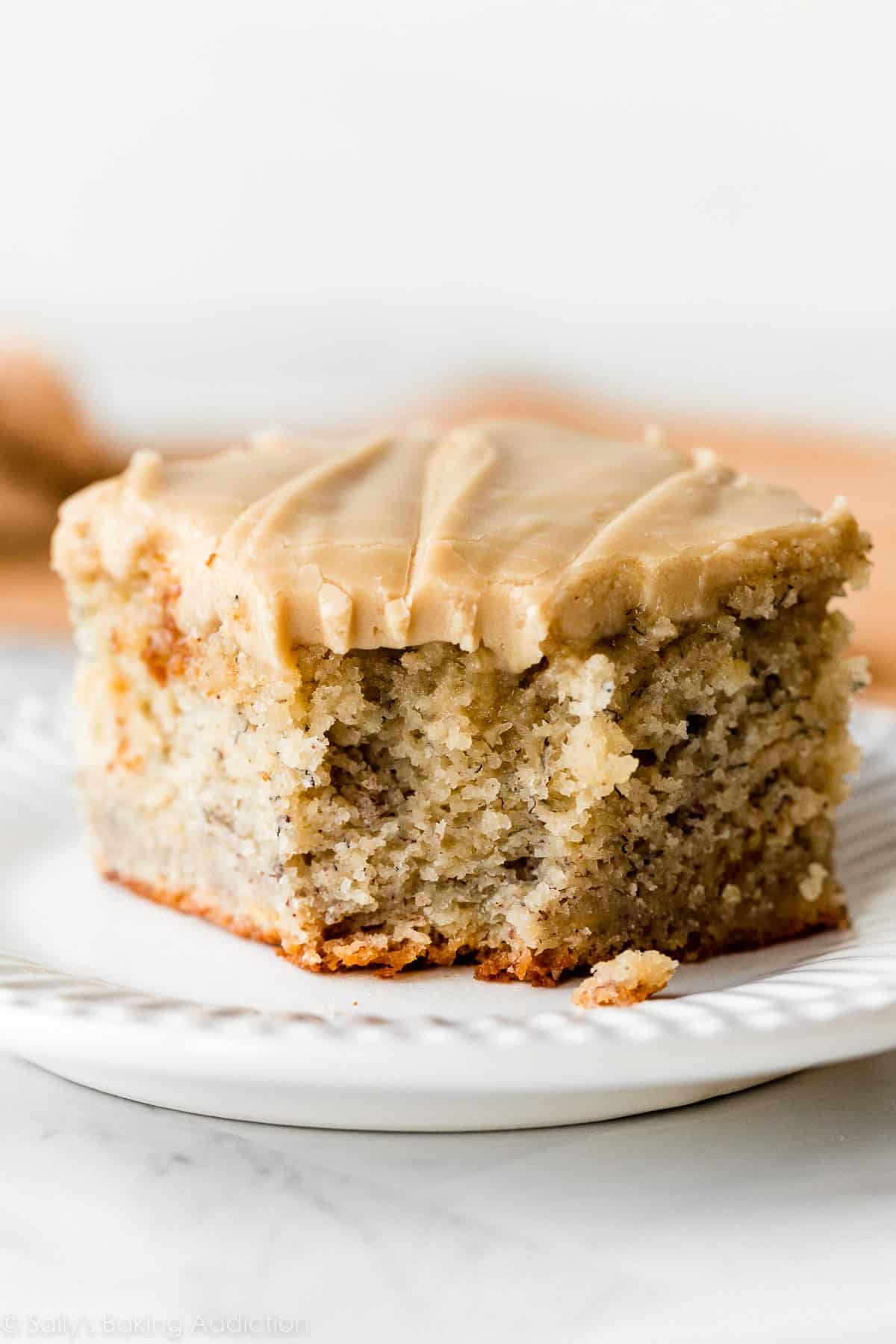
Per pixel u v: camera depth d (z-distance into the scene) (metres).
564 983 0.38
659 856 0.38
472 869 0.38
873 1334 0.32
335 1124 0.35
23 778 0.44
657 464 0.41
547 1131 0.35
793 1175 0.34
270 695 0.38
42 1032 0.34
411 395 0.73
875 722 0.45
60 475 0.61
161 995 0.37
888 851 0.41
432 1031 0.33
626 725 0.38
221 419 0.70
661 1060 0.33
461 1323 0.32
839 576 0.38
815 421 0.70
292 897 0.38
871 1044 0.33
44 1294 0.32
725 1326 0.32
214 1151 0.35
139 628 0.40
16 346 0.69
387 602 0.37
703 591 0.37
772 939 0.39
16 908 0.40
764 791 0.39
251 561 0.37
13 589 0.59
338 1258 0.33
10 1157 0.34
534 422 0.43
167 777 0.40
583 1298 0.32
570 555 0.37
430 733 0.37
